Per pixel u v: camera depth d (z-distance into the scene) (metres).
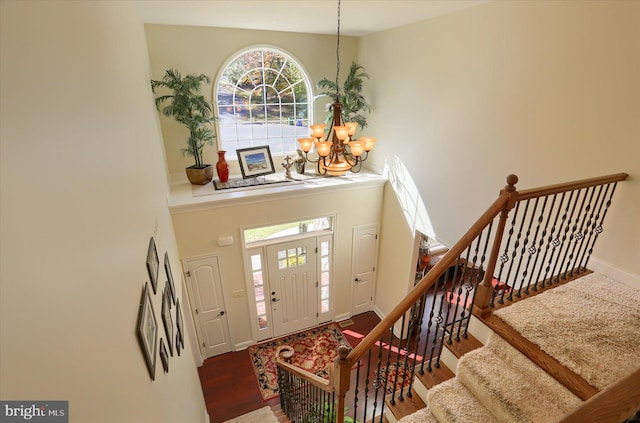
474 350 2.13
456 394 2.04
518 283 3.30
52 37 0.93
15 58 0.71
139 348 1.39
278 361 3.55
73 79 1.07
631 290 2.40
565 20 2.48
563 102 2.59
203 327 4.80
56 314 0.75
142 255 1.78
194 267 4.44
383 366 4.70
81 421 0.80
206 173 4.70
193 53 4.47
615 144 2.32
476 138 3.41
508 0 2.88
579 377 1.79
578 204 2.63
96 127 1.26
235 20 3.96
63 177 0.89
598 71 2.34
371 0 3.06
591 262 2.67
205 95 4.71
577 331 2.04
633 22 2.11
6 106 0.65
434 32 3.75
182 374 2.58
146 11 3.43
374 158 5.34
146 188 2.32
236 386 4.52
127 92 2.07
